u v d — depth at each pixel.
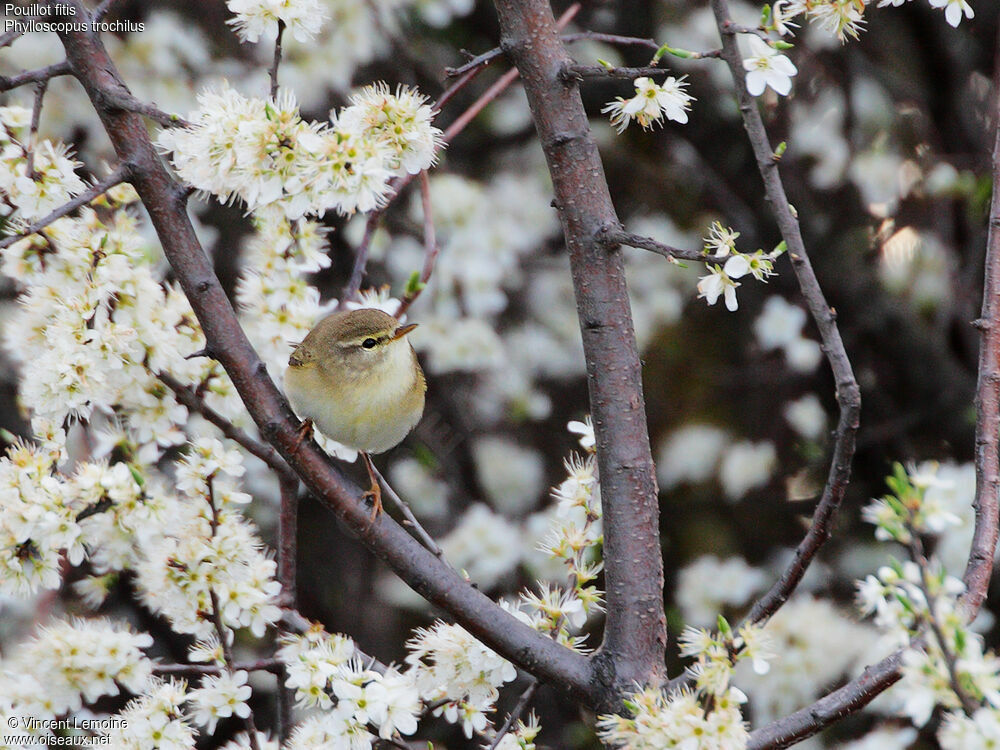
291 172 5.17
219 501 6.00
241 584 5.88
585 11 12.54
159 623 10.39
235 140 5.12
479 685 5.74
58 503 5.59
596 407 5.49
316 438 7.20
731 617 11.03
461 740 10.83
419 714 5.70
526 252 12.07
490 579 10.49
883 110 11.86
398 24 11.53
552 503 12.04
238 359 5.52
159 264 9.64
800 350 11.38
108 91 5.28
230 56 10.91
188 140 5.33
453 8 11.14
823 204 12.00
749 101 4.88
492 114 12.12
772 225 12.13
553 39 5.34
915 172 11.77
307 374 6.76
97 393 5.69
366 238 7.59
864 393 11.98
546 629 5.88
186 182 6.24
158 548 5.86
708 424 12.08
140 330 5.95
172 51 10.32
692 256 4.97
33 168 5.70
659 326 12.30
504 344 12.16
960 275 11.59
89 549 6.44
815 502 12.02
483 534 10.45
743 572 10.83
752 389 12.41
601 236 5.35
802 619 9.12
